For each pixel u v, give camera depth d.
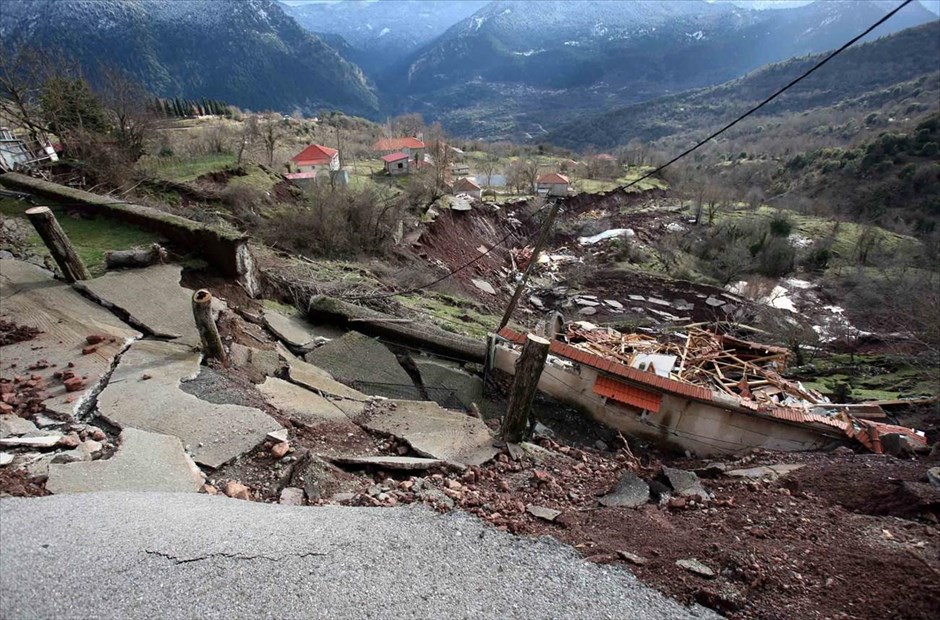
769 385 11.45
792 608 3.60
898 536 4.50
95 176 18.95
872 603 3.60
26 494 4.09
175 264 9.83
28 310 7.54
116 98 24.06
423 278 23.03
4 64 20.81
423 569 3.80
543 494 5.70
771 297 33.75
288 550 3.80
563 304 30.52
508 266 38.44
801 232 46.00
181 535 3.80
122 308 8.05
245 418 5.86
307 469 5.24
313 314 11.12
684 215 52.81
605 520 4.96
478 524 4.51
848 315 28.80
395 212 27.11
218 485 4.86
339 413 6.88
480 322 17.61
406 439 6.45
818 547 4.35
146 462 4.81
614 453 8.80
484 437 6.95
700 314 30.20
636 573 3.98
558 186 48.47
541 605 3.56
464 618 3.38
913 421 11.70
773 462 7.39
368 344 10.30
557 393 10.12
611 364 9.34
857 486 5.82
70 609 3.07
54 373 6.04
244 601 3.30
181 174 24.34
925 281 24.45
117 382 6.14
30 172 16.64
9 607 3.01
